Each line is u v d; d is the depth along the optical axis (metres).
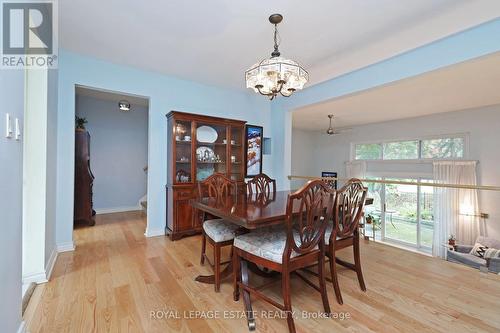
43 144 2.00
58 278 2.05
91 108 4.79
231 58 2.85
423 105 4.72
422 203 5.98
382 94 3.97
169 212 3.30
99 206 4.91
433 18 1.99
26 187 1.94
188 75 3.42
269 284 1.75
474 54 2.08
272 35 2.31
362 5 1.86
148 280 2.05
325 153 8.09
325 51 2.59
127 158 5.20
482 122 4.93
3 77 1.05
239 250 1.74
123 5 1.88
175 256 2.58
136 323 1.50
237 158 3.95
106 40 2.45
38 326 1.45
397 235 6.47
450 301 1.77
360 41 2.38
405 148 6.25
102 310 1.62
